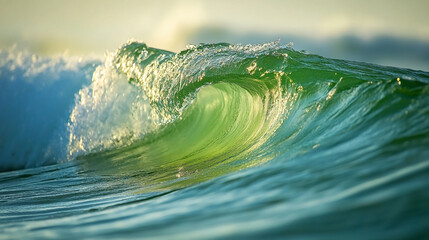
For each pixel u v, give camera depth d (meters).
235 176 17.25
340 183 12.62
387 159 13.73
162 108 36.06
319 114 23.50
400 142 15.18
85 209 19.23
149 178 27.36
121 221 13.96
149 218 13.55
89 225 14.04
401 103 18.47
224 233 10.52
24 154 44.84
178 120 40.03
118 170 33.16
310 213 10.73
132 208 16.72
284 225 10.34
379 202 10.45
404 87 19.50
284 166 16.47
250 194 13.84
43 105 48.50
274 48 31.86
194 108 39.78
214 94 38.22
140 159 36.72
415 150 13.88
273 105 29.14
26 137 45.78
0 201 25.75
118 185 26.59
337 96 23.75
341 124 20.28
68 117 47.19
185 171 26.94
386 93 19.78
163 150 38.50
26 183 32.72
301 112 25.14
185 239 10.60
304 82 27.53
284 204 11.97
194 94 33.03
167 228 11.91
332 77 27.09
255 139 28.05
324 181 13.17
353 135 18.17
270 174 15.77
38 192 27.92
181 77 33.88
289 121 25.52
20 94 48.78
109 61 42.50
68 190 27.34
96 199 22.56
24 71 51.69
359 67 29.95
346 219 10.00
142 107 41.41
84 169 36.06
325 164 15.09
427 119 16.42
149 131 41.19
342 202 11.02
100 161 38.94
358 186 11.95
